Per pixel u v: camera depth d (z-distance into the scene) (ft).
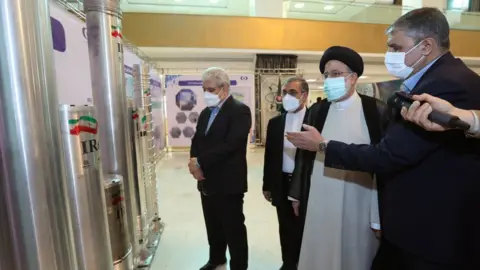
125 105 5.92
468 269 2.83
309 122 4.86
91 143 3.87
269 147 6.36
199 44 22.36
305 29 23.75
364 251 4.20
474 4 27.02
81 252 3.79
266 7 22.89
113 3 5.51
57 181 2.97
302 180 5.03
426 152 2.79
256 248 8.16
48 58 2.90
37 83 2.59
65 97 6.47
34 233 2.63
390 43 3.22
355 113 4.17
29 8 2.50
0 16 2.32
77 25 7.14
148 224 8.48
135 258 6.42
